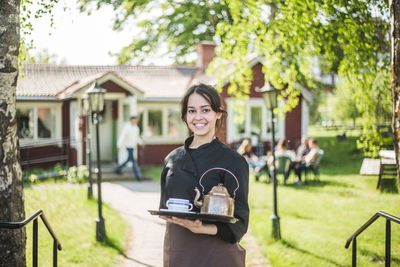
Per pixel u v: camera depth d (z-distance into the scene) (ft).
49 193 29.71
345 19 17.74
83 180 42.42
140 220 26.91
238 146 55.21
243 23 22.89
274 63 23.59
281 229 22.25
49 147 52.80
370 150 18.78
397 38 9.79
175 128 59.00
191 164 7.66
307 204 28.22
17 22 10.07
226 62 25.85
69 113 53.47
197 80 61.46
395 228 20.26
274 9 23.73
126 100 51.24
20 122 51.57
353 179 36.96
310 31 19.38
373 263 16.28
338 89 67.10
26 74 56.18
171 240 7.73
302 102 58.03
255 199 31.48
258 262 18.04
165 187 7.98
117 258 18.89
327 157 52.49
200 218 6.73
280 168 37.88
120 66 64.85
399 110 9.86
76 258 17.95
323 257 17.38
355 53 18.12
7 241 9.94
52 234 11.51
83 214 26.20
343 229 21.11
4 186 9.91
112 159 54.49
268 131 58.29
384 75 18.33
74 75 59.62
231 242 7.38
